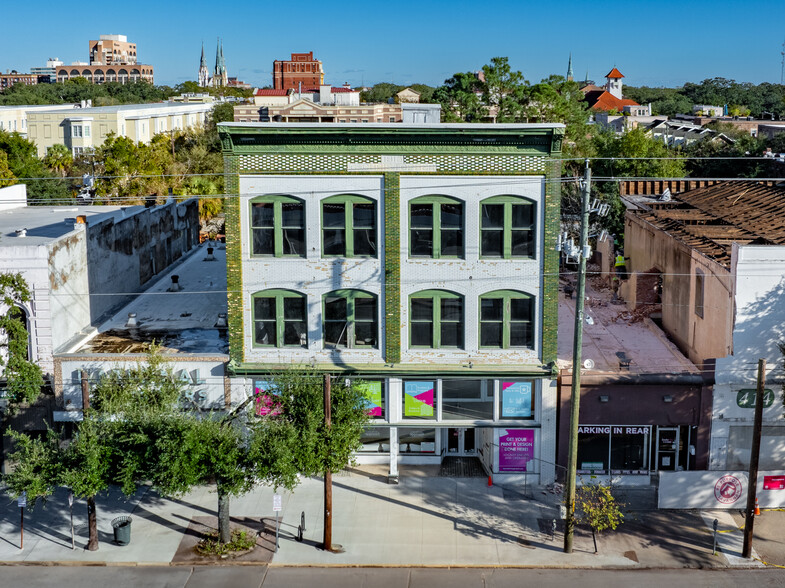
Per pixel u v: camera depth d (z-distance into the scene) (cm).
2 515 3170
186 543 2953
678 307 3794
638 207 4706
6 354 3325
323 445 2778
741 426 3272
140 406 2894
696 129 12138
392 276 3192
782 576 2727
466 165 3109
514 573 2752
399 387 3338
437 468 3519
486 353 3259
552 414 3303
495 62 8338
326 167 3130
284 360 3294
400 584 2684
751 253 3116
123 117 11050
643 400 3262
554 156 3088
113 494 3331
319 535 3005
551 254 3170
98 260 3950
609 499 3022
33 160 8450
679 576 2728
